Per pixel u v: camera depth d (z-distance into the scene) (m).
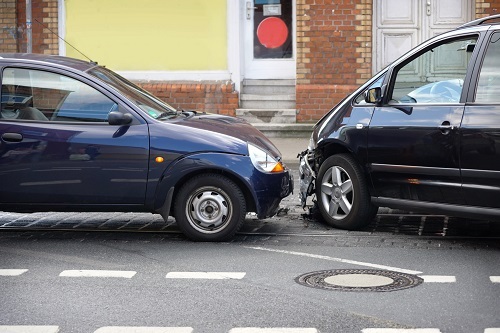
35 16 23.12
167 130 11.50
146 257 10.74
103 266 10.28
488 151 10.73
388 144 11.70
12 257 10.77
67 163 11.55
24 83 11.79
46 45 23.14
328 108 22.36
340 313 8.33
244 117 22.52
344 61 22.34
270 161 11.62
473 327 7.88
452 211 11.19
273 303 8.69
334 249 11.09
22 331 7.87
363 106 12.15
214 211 11.54
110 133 11.52
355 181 12.10
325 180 12.50
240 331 7.80
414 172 11.45
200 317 8.23
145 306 8.62
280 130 22.00
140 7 22.92
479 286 9.26
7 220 13.30
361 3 22.19
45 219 13.34
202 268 10.15
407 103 11.73
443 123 11.16
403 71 11.84
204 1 22.77
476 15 22.09
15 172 11.62
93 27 23.08
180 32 22.89
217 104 22.66
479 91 11.05
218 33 22.77
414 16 22.72
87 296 9.00
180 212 11.58
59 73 11.80
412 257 10.62
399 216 13.27
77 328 7.95
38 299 8.90
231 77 22.81
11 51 23.20
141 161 11.46
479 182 10.85
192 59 22.91
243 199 11.52
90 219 13.34
